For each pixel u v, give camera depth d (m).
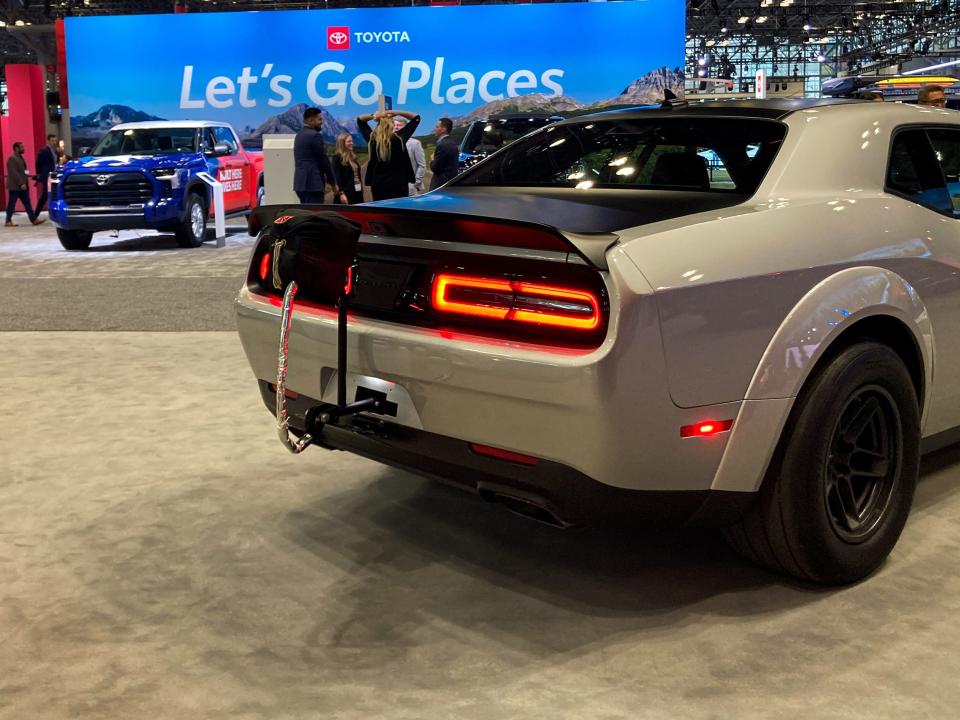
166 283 8.76
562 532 3.04
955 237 2.90
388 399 2.49
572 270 2.15
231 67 19.47
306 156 10.63
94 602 2.56
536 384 2.16
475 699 2.09
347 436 2.70
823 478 2.47
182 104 19.78
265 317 2.83
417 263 2.43
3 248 12.73
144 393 4.76
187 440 4.01
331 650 2.31
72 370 5.25
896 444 2.70
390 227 2.44
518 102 18.67
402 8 18.62
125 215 11.83
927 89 6.52
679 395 2.21
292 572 2.75
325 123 19.27
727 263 2.28
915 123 3.02
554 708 2.05
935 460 3.67
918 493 3.33
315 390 2.71
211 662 2.25
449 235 2.34
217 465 3.70
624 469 2.20
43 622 2.45
